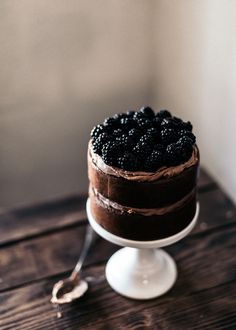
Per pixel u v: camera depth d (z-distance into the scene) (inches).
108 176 30.2
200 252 39.1
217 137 45.1
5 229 41.3
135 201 30.4
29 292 36.4
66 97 50.9
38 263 38.6
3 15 44.6
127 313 35.0
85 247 39.8
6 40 45.9
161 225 31.5
